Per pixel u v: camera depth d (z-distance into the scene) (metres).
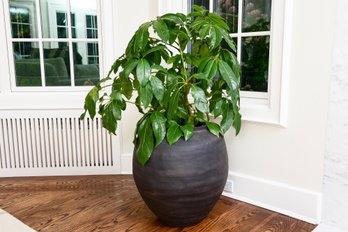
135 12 2.50
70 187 2.39
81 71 2.64
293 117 1.86
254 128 2.04
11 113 2.50
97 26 2.57
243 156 2.12
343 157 1.71
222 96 1.91
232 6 2.14
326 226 1.81
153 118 1.62
